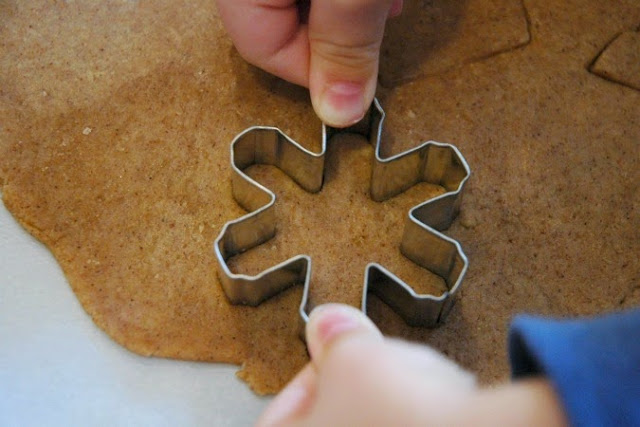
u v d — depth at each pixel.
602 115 0.22
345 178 0.21
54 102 0.21
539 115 0.22
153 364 0.19
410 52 0.22
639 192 0.21
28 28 0.22
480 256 0.20
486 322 0.19
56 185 0.20
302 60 0.21
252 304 0.19
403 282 0.19
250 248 0.20
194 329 0.19
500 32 0.23
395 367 0.14
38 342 0.19
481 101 0.22
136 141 0.21
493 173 0.21
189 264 0.20
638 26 0.23
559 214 0.21
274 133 0.20
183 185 0.21
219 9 0.20
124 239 0.20
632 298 0.20
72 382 0.19
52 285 0.20
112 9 0.23
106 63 0.22
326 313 0.16
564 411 0.12
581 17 0.23
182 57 0.22
